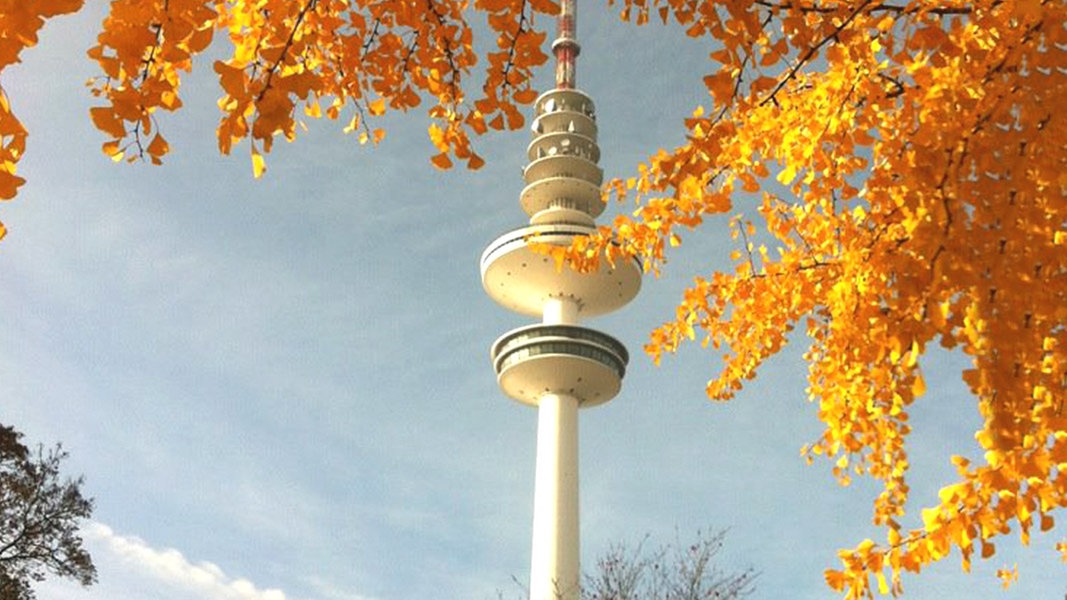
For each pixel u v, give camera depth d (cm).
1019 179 276
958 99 292
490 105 362
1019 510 309
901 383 353
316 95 403
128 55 254
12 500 2403
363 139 416
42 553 2444
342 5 372
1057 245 275
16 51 221
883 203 378
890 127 400
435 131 378
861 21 363
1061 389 291
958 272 277
